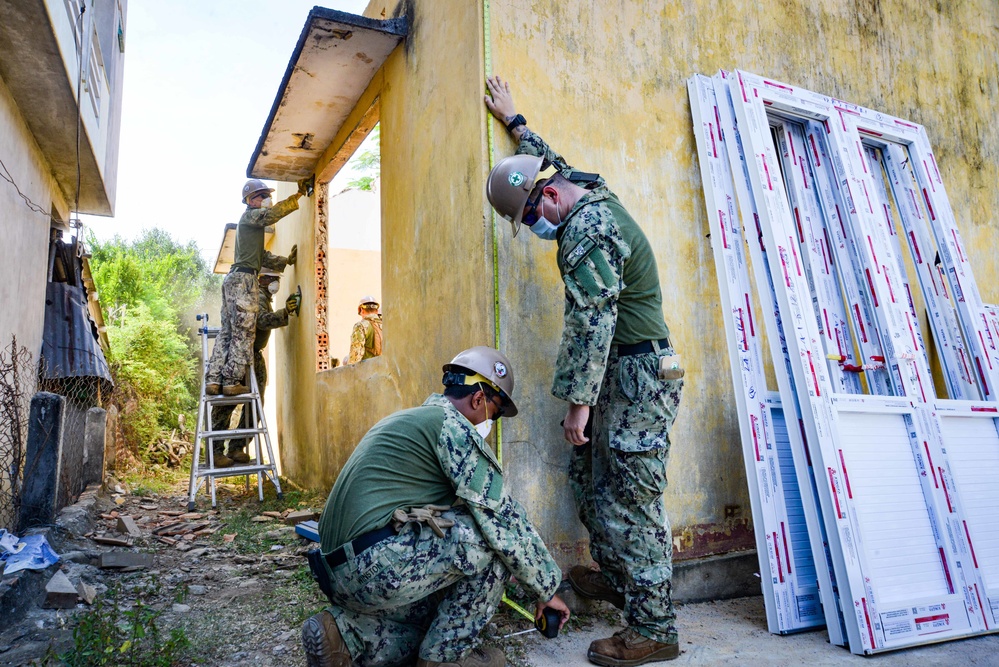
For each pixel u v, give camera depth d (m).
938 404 3.22
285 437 7.69
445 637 2.06
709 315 3.41
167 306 16.11
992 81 4.76
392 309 4.10
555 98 3.13
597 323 2.33
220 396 6.07
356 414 4.92
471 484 2.07
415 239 3.71
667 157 3.41
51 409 3.70
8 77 4.69
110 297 15.17
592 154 3.20
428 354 3.48
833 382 3.22
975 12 4.80
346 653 2.04
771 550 2.83
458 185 3.17
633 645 2.39
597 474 2.58
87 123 5.66
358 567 1.98
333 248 9.68
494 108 2.95
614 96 3.30
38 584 2.95
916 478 3.01
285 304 7.77
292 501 5.52
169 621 2.81
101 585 3.24
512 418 2.85
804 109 3.55
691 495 3.23
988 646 2.67
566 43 3.21
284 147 5.77
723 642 2.64
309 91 4.72
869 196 3.52
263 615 2.88
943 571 2.88
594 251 2.36
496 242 2.91
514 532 2.11
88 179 6.71
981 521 3.12
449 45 3.33
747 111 3.32
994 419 3.41
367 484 2.08
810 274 3.40
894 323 3.28
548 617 2.26
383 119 4.35
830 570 2.73
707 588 3.17
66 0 4.62
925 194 3.91
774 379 3.57
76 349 5.90
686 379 3.30
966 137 4.54
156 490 6.54
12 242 4.85
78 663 2.28
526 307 2.95
